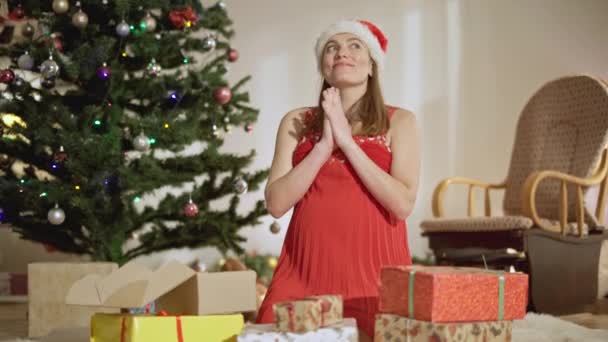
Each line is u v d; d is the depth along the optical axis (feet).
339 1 16.55
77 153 9.21
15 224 9.93
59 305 8.33
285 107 16.33
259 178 10.84
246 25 16.25
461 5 16.74
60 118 9.41
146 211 10.39
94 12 9.96
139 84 10.05
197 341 4.62
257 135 16.15
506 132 16.69
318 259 5.53
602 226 11.47
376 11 16.60
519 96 16.75
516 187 12.91
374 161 5.79
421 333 4.18
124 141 10.22
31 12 9.84
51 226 10.14
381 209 5.71
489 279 4.32
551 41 16.87
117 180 9.42
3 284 13.94
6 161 10.04
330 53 6.02
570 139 12.21
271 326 4.42
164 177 9.87
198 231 10.46
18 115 9.68
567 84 12.46
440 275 4.15
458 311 4.19
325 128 5.55
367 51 6.03
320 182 5.73
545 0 16.87
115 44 10.06
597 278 11.25
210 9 10.87
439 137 16.52
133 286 4.72
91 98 10.14
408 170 5.82
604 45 16.84
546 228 10.69
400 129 5.95
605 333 7.36
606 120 11.62
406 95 16.56
